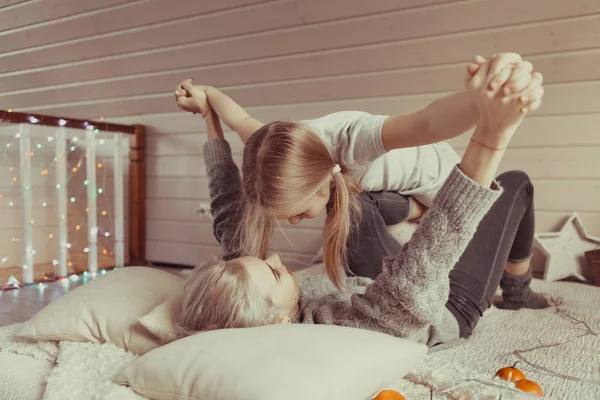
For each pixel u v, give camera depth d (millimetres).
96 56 3645
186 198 3631
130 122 3797
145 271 1470
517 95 838
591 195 2559
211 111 1681
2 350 1346
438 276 1035
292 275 1251
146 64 3525
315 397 837
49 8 3539
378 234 1661
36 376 1189
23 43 3814
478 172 961
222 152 1622
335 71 2961
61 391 1022
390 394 943
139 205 3736
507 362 1376
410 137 1148
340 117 1382
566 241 2596
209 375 895
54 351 1286
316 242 3141
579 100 2494
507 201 1512
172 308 1200
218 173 1584
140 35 3416
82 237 4043
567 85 2506
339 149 1311
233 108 1586
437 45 2674
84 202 4027
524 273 1846
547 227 2666
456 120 1018
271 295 1153
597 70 2430
